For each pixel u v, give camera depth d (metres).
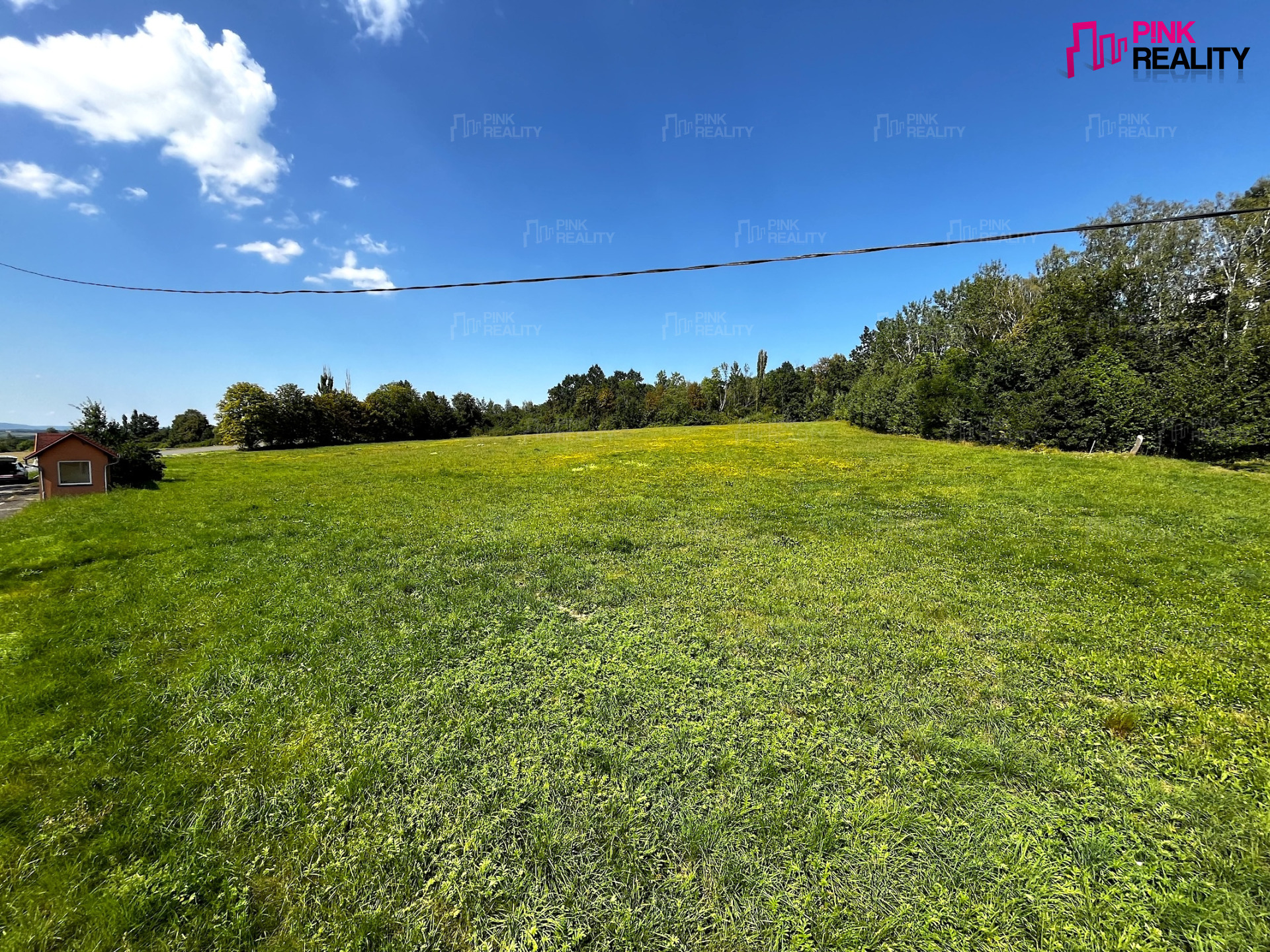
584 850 2.68
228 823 2.83
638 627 5.45
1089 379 21.97
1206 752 3.41
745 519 10.95
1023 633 5.26
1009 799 2.98
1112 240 33.25
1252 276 24.66
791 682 4.30
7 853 2.61
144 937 2.24
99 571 7.40
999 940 2.20
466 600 6.27
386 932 2.28
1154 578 6.86
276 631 5.34
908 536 9.26
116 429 18.30
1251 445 17.72
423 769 3.28
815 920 2.29
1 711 3.79
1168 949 2.13
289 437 51.94
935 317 51.16
